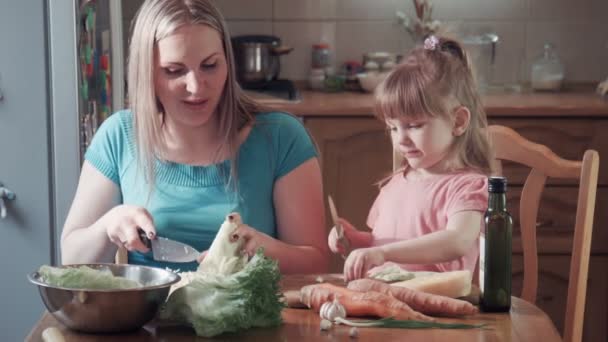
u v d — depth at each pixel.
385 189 2.12
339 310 1.48
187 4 1.83
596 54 3.85
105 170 2.05
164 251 1.70
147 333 1.43
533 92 3.70
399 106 1.96
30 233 2.62
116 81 2.99
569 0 3.83
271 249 1.89
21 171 2.59
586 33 3.84
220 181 1.99
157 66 1.85
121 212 1.72
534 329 1.46
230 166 1.98
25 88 2.56
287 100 3.35
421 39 3.74
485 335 1.42
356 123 3.29
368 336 1.42
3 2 2.53
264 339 1.40
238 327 1.41
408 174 2.08
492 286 1.55
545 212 3.33
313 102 3.36
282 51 3.61
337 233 1.85
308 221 2.03
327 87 3.71
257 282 1.42
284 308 1.57
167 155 1.99
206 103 1.85
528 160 2.11
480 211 1.85
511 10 3.83
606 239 3.34
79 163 2.59
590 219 1.91
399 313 1.48
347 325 1.47
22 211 2.61
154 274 1.53
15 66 2.55
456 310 1.51
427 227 1.97
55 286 1.40
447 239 1.76
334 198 3.34
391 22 3.85
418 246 1.74
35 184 2.59
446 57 2.00
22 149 2.58
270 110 2.11
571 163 2.08
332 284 1.67
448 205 1.92
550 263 3.35
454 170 2.00
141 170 2.00
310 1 3.84
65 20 2.53
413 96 1.94
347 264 1.67
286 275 1.79
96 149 2.07
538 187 2.10
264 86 3.58
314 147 2.11
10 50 2.55
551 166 2.09
